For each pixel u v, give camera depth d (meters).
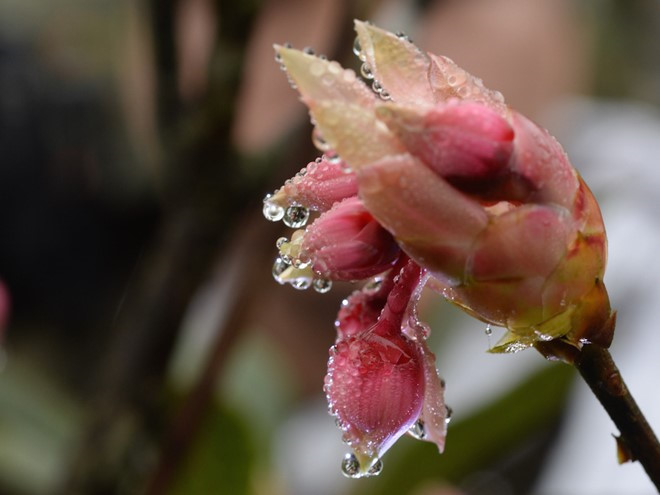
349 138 0.13
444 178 0.13
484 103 0.13
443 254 0.13
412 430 0.14
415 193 0.13
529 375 0.23
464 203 0.13
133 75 0.29
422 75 0.13
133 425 0.18
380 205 0.13
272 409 0.25
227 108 0.17
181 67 0.17
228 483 0.22
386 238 0.13
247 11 0.17
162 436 0.18
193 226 0.17
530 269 0.13
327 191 0.13
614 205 0.39
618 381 0.13
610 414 0.13
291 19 0.28
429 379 0.13
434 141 0.13
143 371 0.17
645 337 0.39
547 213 0.13
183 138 0.17
